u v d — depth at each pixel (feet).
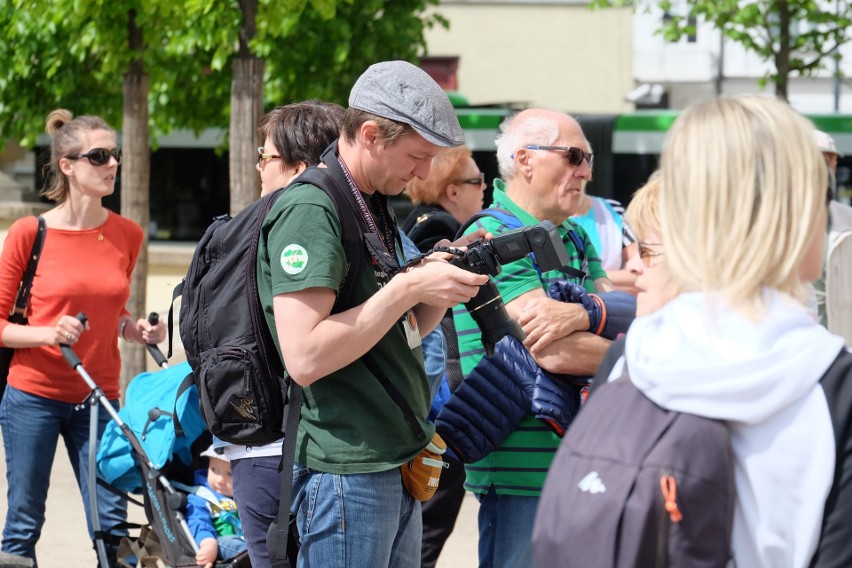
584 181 14.46
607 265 24.45
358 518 11.41
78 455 19.16
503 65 82.07
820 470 6.47
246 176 29.40
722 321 6.77
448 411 13.32
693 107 7.16
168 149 55.36
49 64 35.76
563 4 81.66
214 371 12.03
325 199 11.21
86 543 23.50
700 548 6.52
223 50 29.30
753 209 6.78
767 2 40.24
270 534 11.57
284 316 10.98
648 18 96.78
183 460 18.06
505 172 14.60
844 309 19.01
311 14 33.96
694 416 6.71
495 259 11.87
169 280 53.01
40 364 18.63
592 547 6.68
